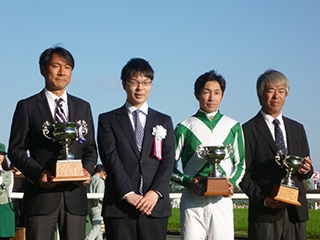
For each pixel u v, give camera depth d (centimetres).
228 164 618
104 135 561
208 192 582
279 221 611
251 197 614
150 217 540
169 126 572
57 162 523
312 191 819
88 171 540
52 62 549
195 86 633
